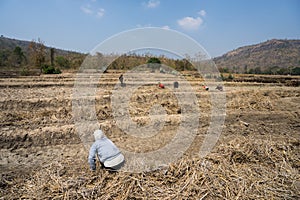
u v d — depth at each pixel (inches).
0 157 208.8
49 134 245.3
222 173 173.8
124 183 162.4
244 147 213.8
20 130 251.9
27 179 173.0
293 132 289.4
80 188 158.4
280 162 194.9
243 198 150.5
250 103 432.8
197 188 158.1
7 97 411.2
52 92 477.7
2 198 149.9
